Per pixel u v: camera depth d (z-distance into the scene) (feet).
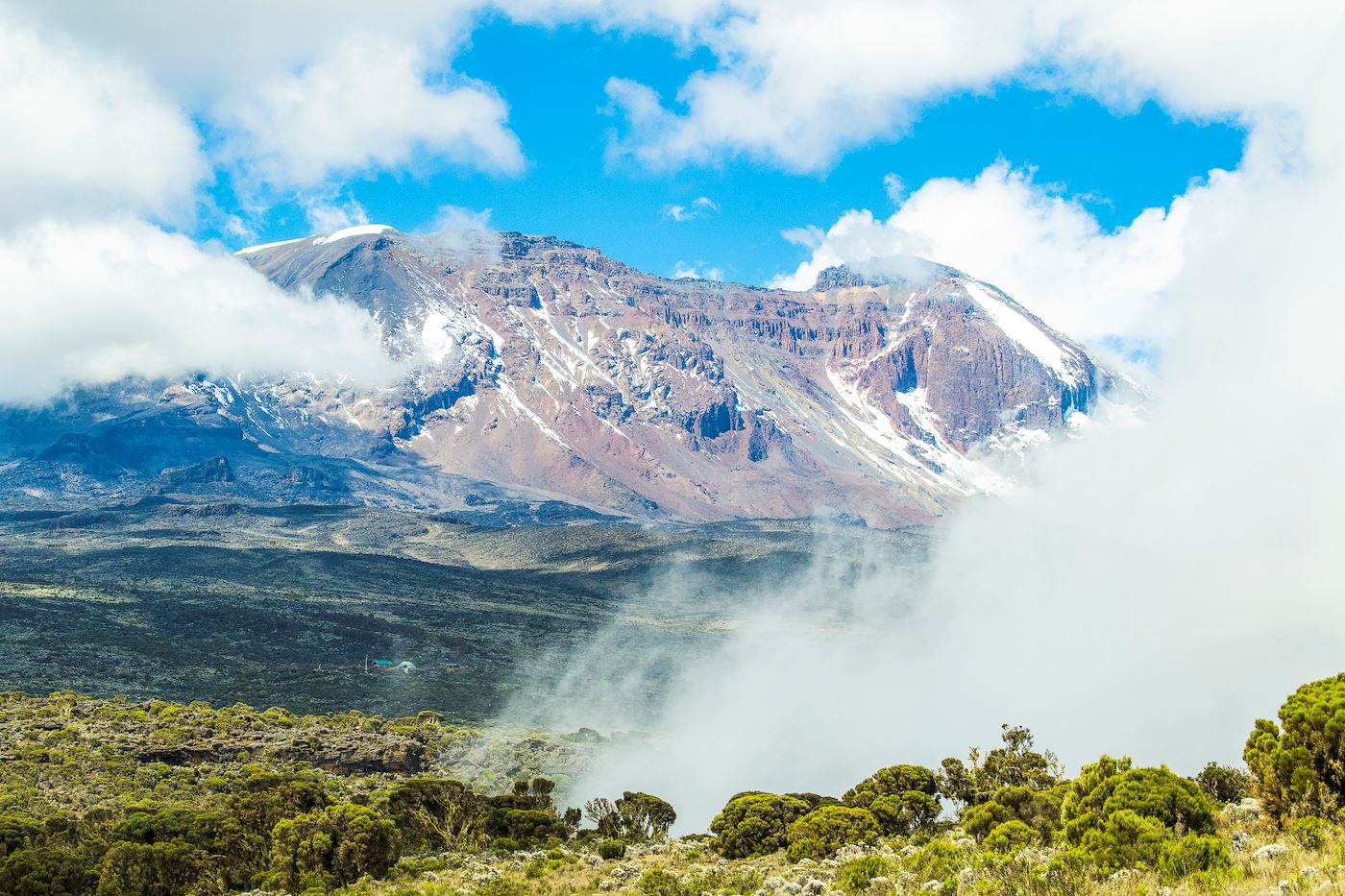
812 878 123.03
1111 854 97.35
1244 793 130.62
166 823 195.00
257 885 175.22
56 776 253.44
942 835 158.61
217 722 351.25
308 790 213.66
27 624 623.36
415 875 171.01
